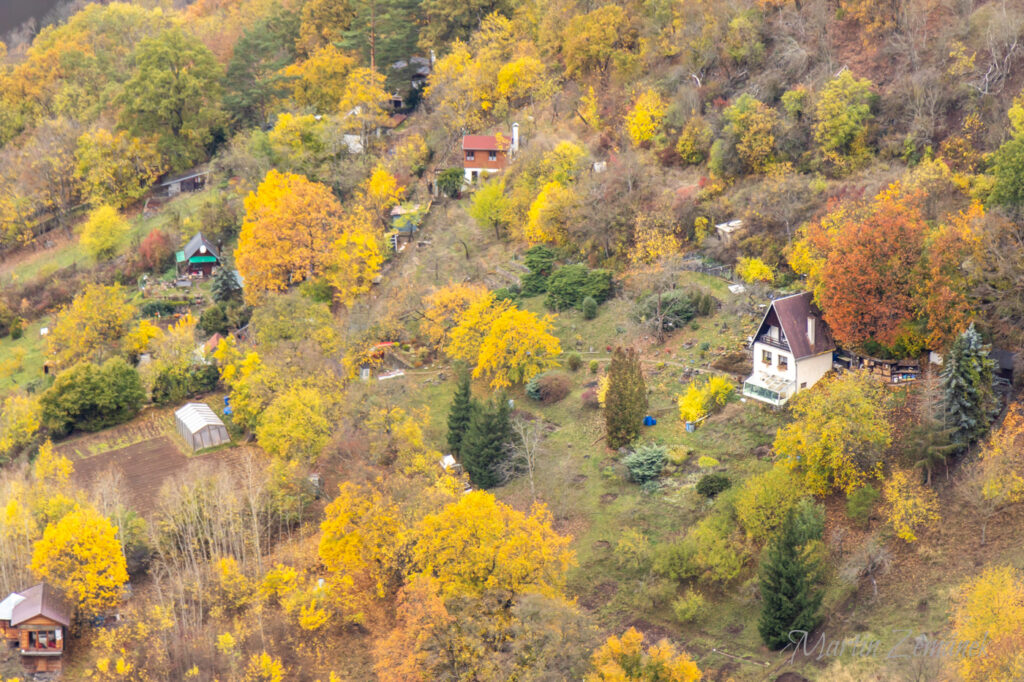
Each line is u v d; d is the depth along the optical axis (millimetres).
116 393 114312
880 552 76000
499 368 105438
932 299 86312
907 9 127125
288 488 93938
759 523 79062
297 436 96250
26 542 90312
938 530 76875
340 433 99188
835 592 75500
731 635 75750
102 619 85062
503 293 122688
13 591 87625
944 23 125812
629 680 67875
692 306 109625
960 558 74625
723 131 126312
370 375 112500
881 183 109812
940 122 116938
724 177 124250
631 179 125125
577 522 87812
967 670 63906
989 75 117438
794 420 89562
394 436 95938
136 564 89375
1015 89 114938
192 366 119625
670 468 89688
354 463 95500
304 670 79250
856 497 79312
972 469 78000
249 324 123562
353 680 78312
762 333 93188
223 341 115688
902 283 87500
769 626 73562
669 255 113000
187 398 117812
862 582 75812
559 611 71250
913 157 115188
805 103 123875
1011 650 63031
